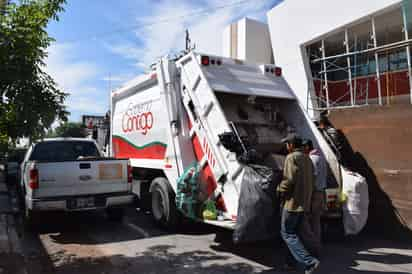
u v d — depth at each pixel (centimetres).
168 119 659
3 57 404
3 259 493
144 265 475
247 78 632
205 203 548
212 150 551
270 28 1351
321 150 607
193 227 663
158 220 673
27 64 417
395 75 1127
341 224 609
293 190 428
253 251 540
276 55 1332
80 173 633
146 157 764
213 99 550
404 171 633
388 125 662
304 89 1216
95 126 1295
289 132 639
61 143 781
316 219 485
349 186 579
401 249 577
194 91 599
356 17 1054
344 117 745
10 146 452
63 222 745
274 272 452
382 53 1143
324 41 1202
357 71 1233
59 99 460
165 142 674
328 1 1133
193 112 607
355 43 1161
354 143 721
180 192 570
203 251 539
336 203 567
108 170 662
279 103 687
